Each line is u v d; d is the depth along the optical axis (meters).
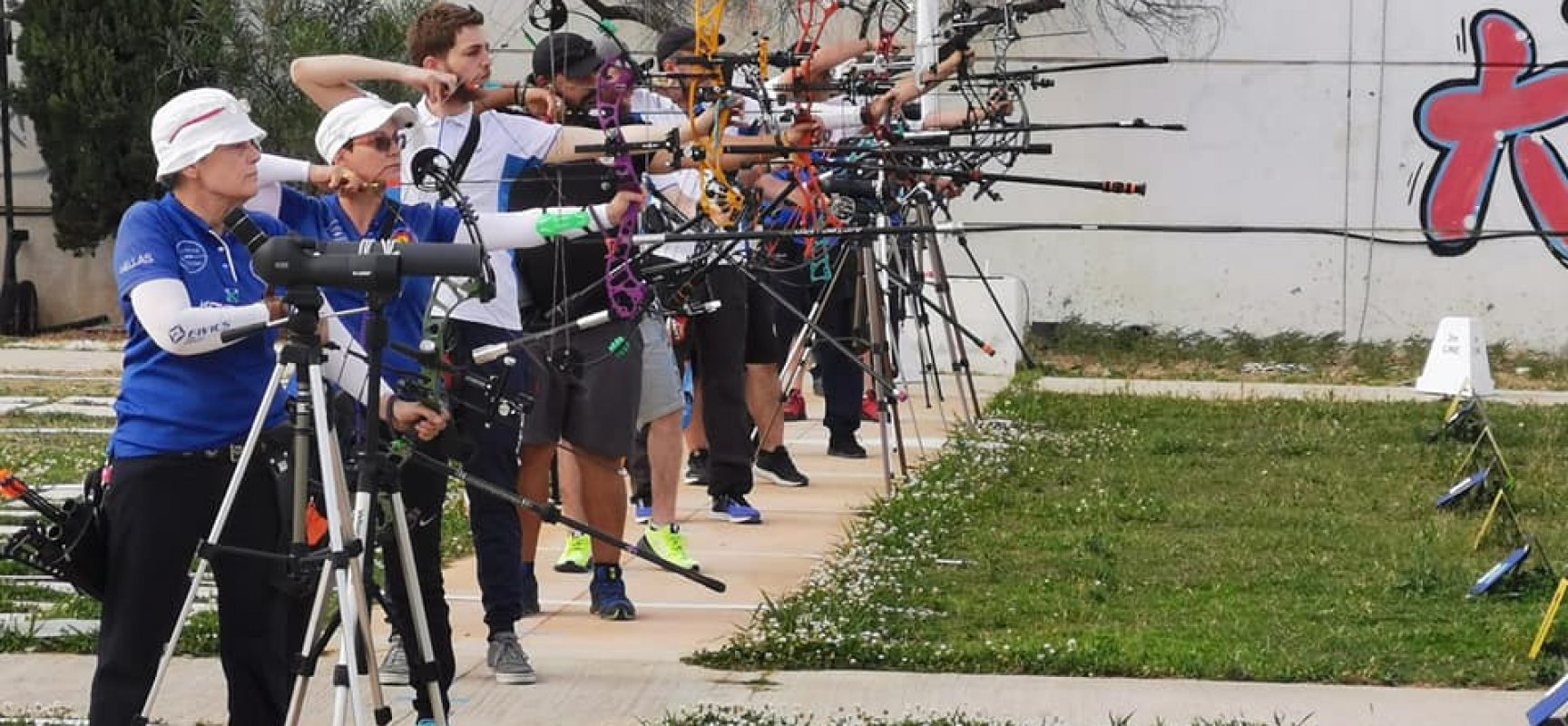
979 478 30.45
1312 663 18.67
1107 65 24.58
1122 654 18.95
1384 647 19.56
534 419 20.09
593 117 19.58
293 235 13.65
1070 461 32.72
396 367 16.23
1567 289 52.69
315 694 17.88
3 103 54.28
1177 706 17.39
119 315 57.25
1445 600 22.12
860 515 27.39
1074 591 22.50
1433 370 40.09
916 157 24.67
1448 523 27.06
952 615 21.27
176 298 13.84
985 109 24.44
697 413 29.17
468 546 25.50
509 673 18.25
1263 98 53.12
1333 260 53.16
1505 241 52.72
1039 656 18.84
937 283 36.22
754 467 30.47
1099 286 53.81
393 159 15.82
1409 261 53.09
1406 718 17.05
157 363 14.17
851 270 32.75
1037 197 53.69
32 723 16.77
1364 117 52.94
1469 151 52.66
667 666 19.00
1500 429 36.12
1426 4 52.59
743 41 40.59
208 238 14.31
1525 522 27.30
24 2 53.03
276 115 51.25
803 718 16.83
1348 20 52.78
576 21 49.03
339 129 15.67
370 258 13.04
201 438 14.12
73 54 52.03
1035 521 27.23
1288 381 49.31
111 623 14.21
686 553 24.06
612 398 20.19
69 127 52.69
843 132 25.19
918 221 33.12
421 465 15.89
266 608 14.56
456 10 18.42
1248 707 17.36
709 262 21.27
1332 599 22.14
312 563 13.40
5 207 56.72
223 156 14.05
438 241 16.06
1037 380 46.12
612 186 18.67
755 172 20.72
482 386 15.71
